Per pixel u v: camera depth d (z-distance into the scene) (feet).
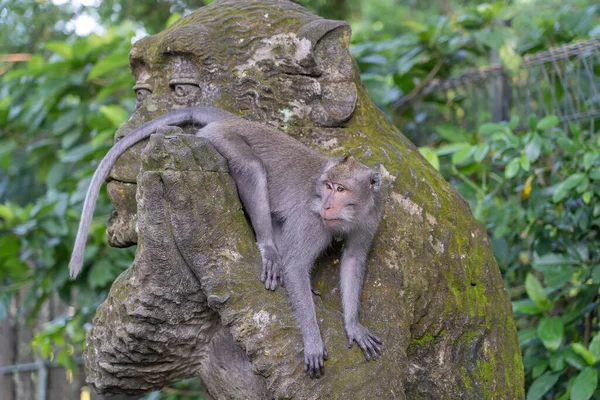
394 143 13.08
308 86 12.30
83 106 22.89
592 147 18.30
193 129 12.14
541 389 16.46
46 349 23.48
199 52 12.04
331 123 12.42
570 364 16.88
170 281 10.62
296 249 11.15
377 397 10.25
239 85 12.12
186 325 11.35
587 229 18.26
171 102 12.30
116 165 12.05
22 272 22.56
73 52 22.18
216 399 12.39
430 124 26.11
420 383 11.95
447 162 22.62
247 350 10.29
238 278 10.52
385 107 23.76
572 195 18.01
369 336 10.72
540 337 16.62
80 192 20.71
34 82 25.36
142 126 11.94
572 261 17.66
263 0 13.00
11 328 27.53
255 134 11.82
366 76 22.86
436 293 12.01
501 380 12.37
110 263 21.13
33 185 32.27
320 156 11.96
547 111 21.52
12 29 31.68
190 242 10.37
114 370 11.84
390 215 12.03
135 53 12.72
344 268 11.43
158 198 10.23
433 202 12.47
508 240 20.15
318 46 12.50
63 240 20.93
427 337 12.00
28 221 20.39
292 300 10.59
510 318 13.00
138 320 10.94
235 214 10.85
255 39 12.22
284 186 11.63
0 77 30.27
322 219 11.30
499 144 18.75
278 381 10.11
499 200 20.75
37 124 23.44
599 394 17.02
